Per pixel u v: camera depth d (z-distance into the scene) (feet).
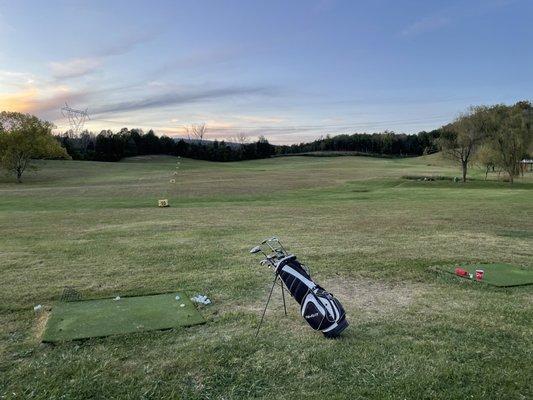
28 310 20.54
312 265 28.91
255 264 29.60
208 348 15.98
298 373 14.28
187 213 65.98
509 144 143.54
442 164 242.78
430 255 32.14
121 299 21.70
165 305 20.75
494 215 58.29
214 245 36.99
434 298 22.11
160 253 33.65
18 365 14.89
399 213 62.44
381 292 23.22
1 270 28.30
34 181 190.70
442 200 85.61
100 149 347.56
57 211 72.49
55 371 14.43
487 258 31.22
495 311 20.07
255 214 63.62
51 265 29.76
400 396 12.89
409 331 17.65
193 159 374.22
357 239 39.68
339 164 284.61
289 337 16.99
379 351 15.74
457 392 13.10
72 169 243.60
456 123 149.59
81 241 39.68
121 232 45.27
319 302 16.94
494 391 13.17
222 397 12.96
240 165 289.53
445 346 16.22
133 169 247.70
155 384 13.66
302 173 199.82
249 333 17.39
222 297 22.12
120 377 14.07
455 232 43.98
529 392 13.15
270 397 12.92
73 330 17.62
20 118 194.49
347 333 17.40
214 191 122.62
